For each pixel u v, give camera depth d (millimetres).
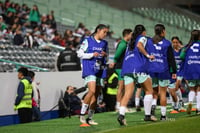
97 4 108125
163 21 109812
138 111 43719
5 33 62719
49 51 64750
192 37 37531
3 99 39969
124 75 30781
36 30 67562
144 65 30562
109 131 28328
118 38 87688
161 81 33406
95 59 32094
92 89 31906
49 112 43875
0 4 68625
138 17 110938
